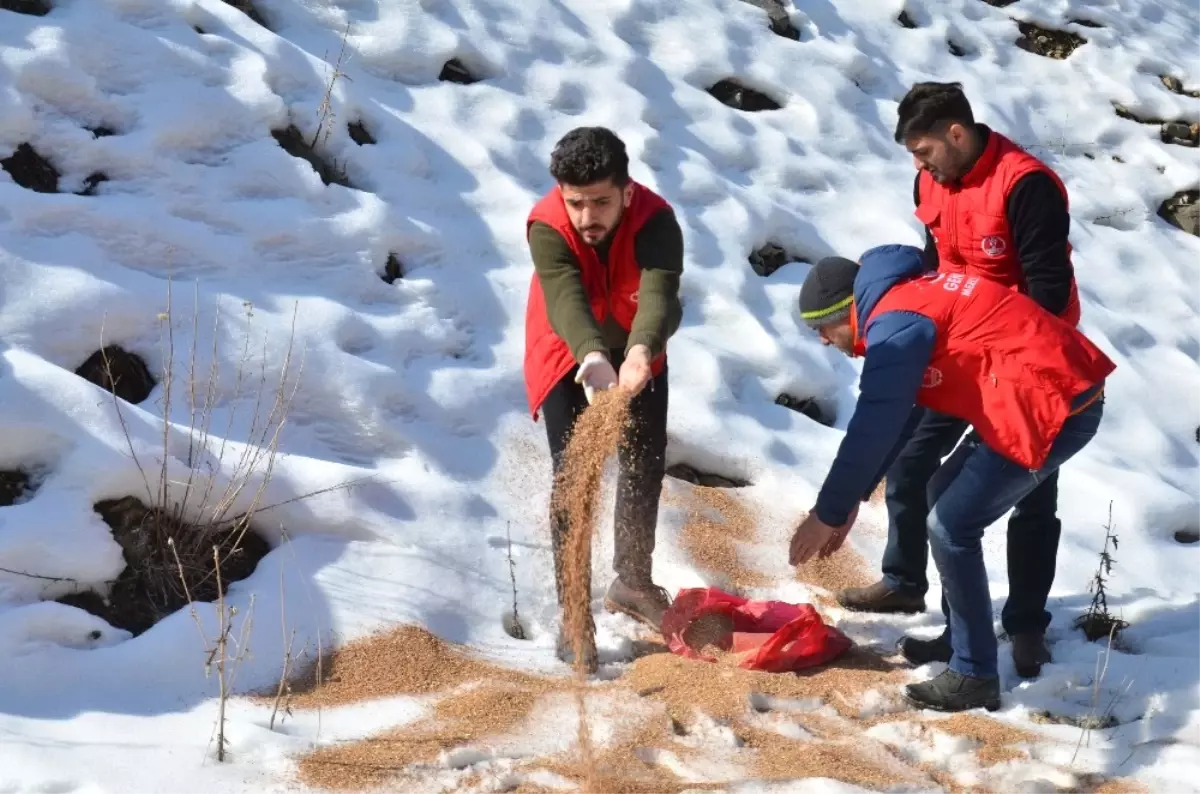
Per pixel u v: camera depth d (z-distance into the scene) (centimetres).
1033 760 361
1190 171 816
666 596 439
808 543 373
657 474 423
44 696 349
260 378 477
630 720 368
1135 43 924
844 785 331
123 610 396
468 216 596
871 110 781
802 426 575
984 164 411
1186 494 572
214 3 604
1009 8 916
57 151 507
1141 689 403
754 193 682
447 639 416
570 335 377
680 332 593
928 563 489
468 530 459
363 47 646
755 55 770
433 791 328
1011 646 435
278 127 568
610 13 749
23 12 549
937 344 365
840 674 411
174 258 500
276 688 377
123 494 411
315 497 439
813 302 394
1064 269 402
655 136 679
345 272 534
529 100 671
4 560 375
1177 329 704
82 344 452
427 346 529
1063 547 525
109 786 312
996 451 365
